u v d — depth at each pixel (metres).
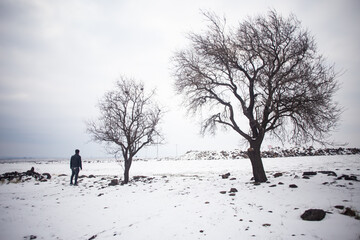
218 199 8.86
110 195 11.43
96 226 6.73
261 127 11.68
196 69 13.35
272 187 10.23
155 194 11.06
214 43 12.94
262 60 12.36
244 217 6.44
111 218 7.46
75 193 12.43
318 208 6.67
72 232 6.31
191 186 12.80
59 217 7.78
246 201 8.16
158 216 7.25
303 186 9.88
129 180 17.70
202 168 29.77
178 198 9.73
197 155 61.56
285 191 9.16
